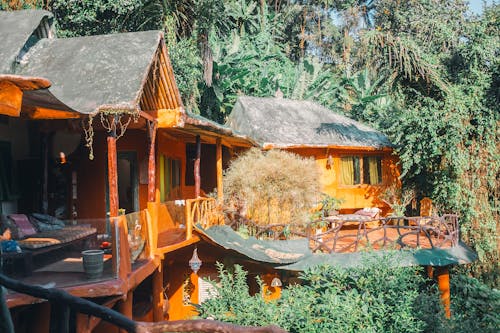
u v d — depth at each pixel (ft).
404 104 60.59
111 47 34.71
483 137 57.11
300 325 30.50
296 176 48.80
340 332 30.01
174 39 61.93
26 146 36.81
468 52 57.67
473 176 57.31
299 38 135.74
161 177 46.21
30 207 36.01
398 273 36.01
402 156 59.11
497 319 43.70
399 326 31.22
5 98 14.97
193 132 43.55
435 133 56.08
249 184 48.62
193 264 39.27
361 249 43.98
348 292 33.19
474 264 56.65
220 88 82.28
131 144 43.68
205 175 68.80
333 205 58.54
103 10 59.72
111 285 22.50
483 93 56.65
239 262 45.11
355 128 70.79
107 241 27.71
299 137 64.13
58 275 23.30
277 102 73.61
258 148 56.54
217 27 90.99
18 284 6.17
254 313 31.81
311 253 43.32
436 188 58.75
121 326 5.34
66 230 26.68
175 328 5.11
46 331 24.04
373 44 58.13
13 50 33.68
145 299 38.70
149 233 30.99
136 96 29.84
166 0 59.82
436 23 65.16
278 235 46.21
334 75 114.32
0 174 33.32
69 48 35.73
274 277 45.42
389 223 65.10
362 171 66.08
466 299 49.14
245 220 46.68
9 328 6.14
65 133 39.70
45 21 38.83
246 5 121.90
